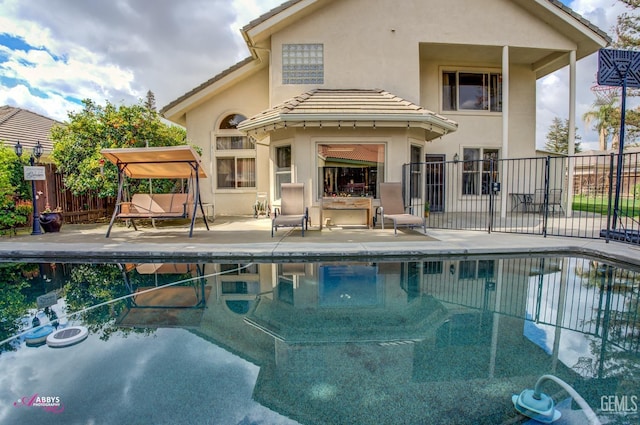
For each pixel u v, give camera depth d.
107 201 12.33
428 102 12.50
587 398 2.06
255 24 9.87
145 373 2.38
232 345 2.81
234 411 1.96
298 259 5.89
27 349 2.75
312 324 3.25
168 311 3.63
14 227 8.59
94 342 2.87
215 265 5.65
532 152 13.12
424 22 10.61
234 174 12.36
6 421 1.87
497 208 12.84
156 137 10.96
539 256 6.13
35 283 4.70
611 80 6.21
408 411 1.96
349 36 10.47
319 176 9.12
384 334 3.02
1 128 13.21
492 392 2.14
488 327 3.16
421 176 9.87
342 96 9.51
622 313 3.50
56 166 10.52
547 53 11.72
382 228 8.03
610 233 6.73
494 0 10.78
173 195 8.49
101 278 4.95
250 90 12.12
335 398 2.09
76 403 2.04
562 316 3.43
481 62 12.58
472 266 5.48
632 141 19.27
